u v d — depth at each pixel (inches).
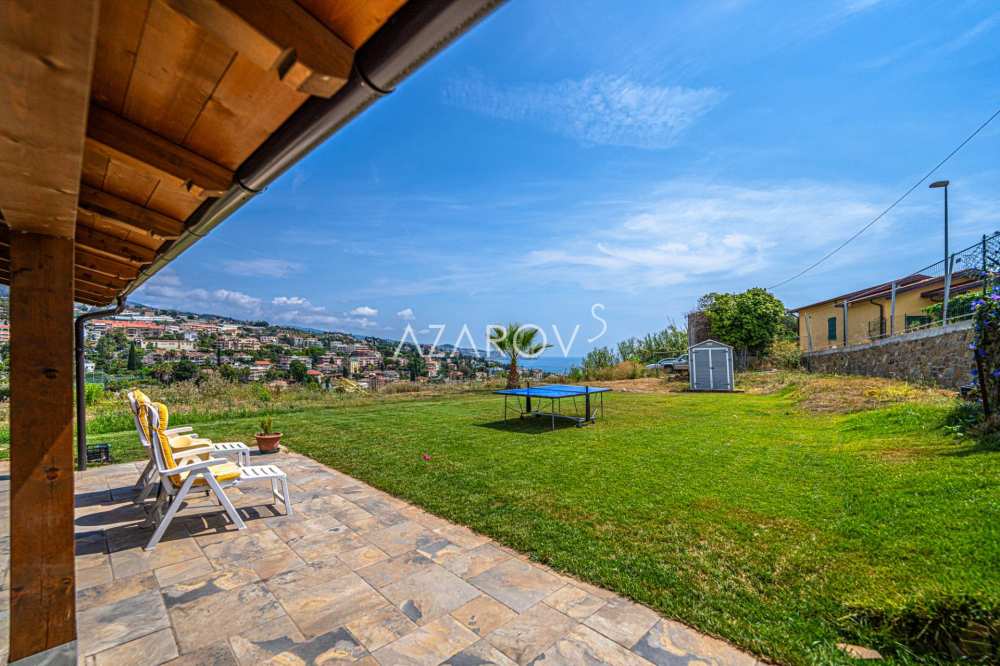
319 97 48.6
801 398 416.8
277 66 40.1
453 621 96.0
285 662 83.6
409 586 110.9
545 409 442.9
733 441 265.7
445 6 33.7
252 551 131.8
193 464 143.3
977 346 203.8
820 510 147.0
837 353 630.5
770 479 185.2
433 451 261.3
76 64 30.4
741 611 96.2
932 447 191.8
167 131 60.8
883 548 114.9
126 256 128.6
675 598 102.1
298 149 58.1
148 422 144.6
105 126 57.6
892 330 493.4
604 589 108.3
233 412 405.1
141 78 50.0
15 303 63.0
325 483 203.2
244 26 34.6
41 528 64.1
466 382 685.3
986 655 78.5
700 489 176.6
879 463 183.8
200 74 48.3
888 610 87.9
